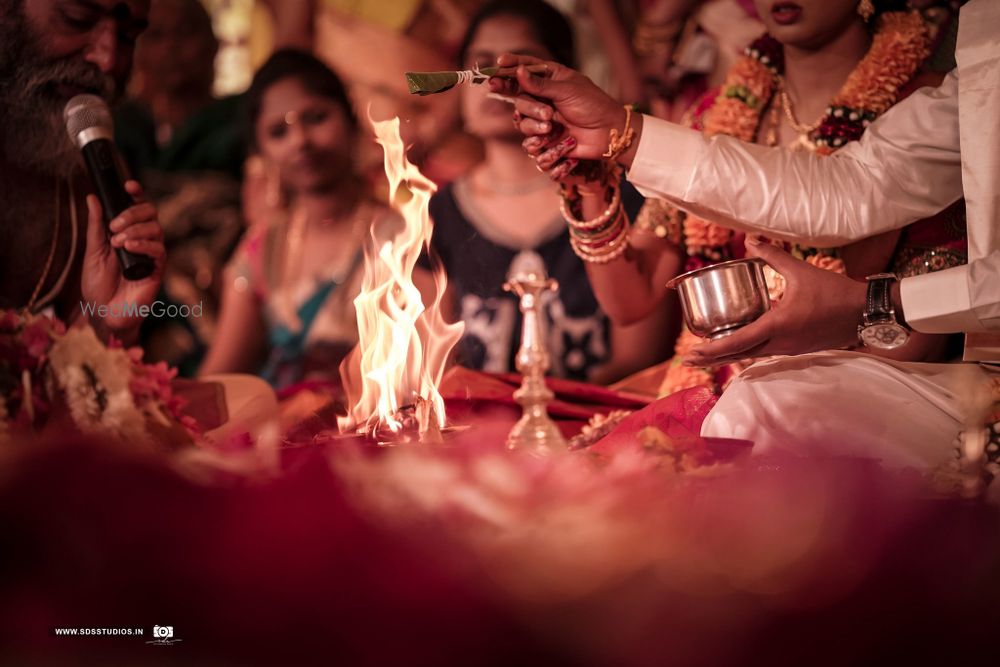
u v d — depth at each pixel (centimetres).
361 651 120
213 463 142
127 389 160
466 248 365
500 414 258
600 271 241
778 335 183
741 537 130
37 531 126
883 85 228
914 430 178
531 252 359
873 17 237
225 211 462
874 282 183
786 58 243
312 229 406
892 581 127
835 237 212
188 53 477
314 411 260
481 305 359
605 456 164
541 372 203
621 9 446
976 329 179
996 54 199
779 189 209
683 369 248
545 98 211
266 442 159
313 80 400
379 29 505
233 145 473
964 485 154
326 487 135
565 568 125
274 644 121
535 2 384
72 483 127
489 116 367
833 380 184
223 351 416
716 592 124
